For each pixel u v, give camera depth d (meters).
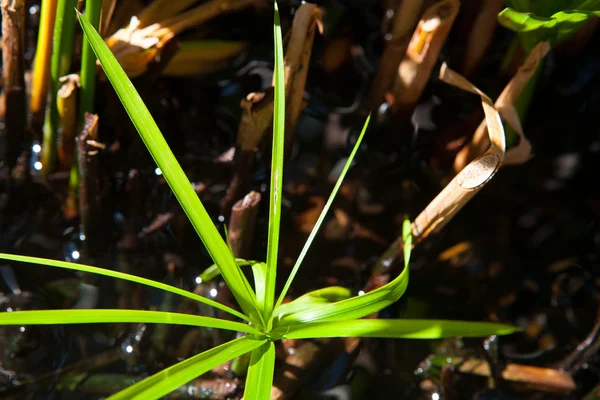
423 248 0.57
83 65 0.53
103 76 0.55
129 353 0.53
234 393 0.52
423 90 0.60
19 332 0.52
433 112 0.61
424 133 0.60
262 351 0.47
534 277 0.57
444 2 0.55
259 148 0.57
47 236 0.56
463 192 0.51
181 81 0.60
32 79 0.56
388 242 0.57
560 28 0.52
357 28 0.63
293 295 0.55
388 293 0.48
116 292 0.55
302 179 0.59
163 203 0.57
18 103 0.56
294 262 0.57
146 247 0.56
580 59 0.62
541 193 0.60
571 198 0.59
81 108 0.54
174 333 0.53
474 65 0.60
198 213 0.47
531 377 0.53
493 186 0.60
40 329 0.53
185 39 0.59
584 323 0.56
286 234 0.57
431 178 0.60
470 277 0.57
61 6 0.52
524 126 0.61
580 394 0.53
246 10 0.60
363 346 0.54
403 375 0.53
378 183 0.59
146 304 0.54
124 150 0.57
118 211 0.57
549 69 0.61
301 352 0.53
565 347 0.55
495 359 0.54
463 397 0.53
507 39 0.62
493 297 0.56
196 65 0.60
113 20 0.57
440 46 0.56
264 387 0.46
